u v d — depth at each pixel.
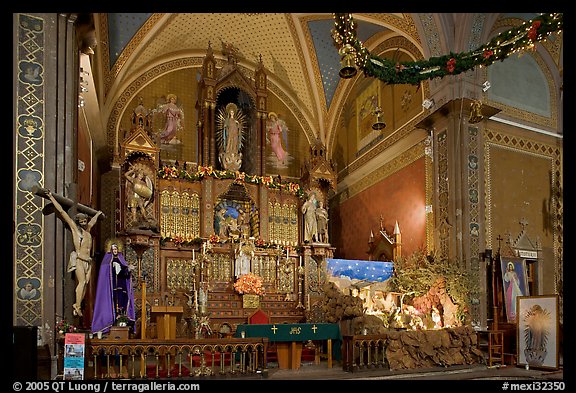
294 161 19.69
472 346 10.93
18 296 7.39
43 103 7.90
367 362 10.26
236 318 14.95
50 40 8.05
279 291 16.56
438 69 9.45
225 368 10.11
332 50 18.47
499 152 14.16
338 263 15.98
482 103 13.35
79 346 7.24
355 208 18.34
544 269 14.33
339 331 10.87
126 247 14.69
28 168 7.70
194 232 16.41
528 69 15.16
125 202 15.25
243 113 18.22
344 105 19.36
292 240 17.66
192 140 18.52
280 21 17.95
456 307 12.02
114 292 8.55
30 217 7.61
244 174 17.08
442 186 13.84
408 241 15.20
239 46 19.08
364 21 16.33
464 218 13.13
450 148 13.60
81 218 8.00
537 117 14.93
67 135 8.27
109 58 16.73
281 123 19.78
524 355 10.41
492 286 13.12
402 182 15.73
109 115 17.31
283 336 10.39
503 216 13.87
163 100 18.27
